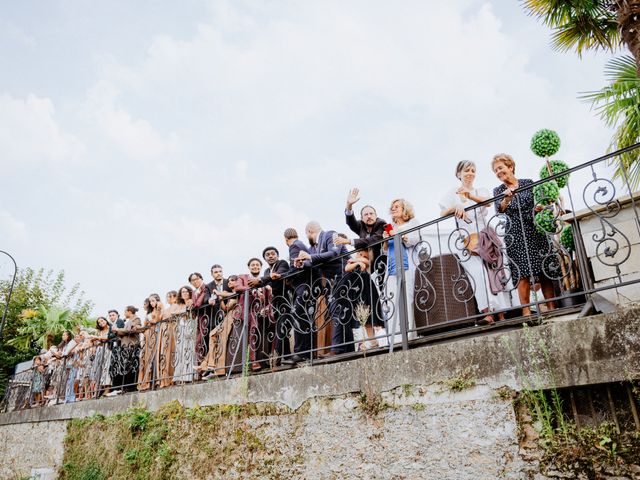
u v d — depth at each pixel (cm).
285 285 611
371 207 551
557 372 327
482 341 368
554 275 438
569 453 315
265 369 601
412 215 547
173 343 761
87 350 1000
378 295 514
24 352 1914
